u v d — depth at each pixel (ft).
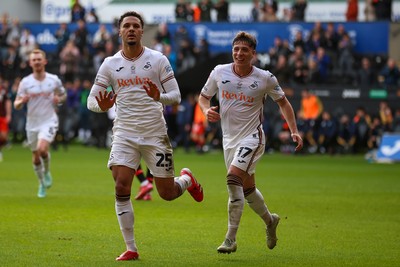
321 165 143.02
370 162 152.66
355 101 172.55
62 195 89.10
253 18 187.93
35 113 87.45
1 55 188.55
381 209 80.43
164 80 52.03
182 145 190.39
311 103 171.12
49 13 209.05
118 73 51.85
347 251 56.08
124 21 51.67
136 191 95.66
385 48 179.32
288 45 177.17
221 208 79.46
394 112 171.01
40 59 87.10
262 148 53.93
